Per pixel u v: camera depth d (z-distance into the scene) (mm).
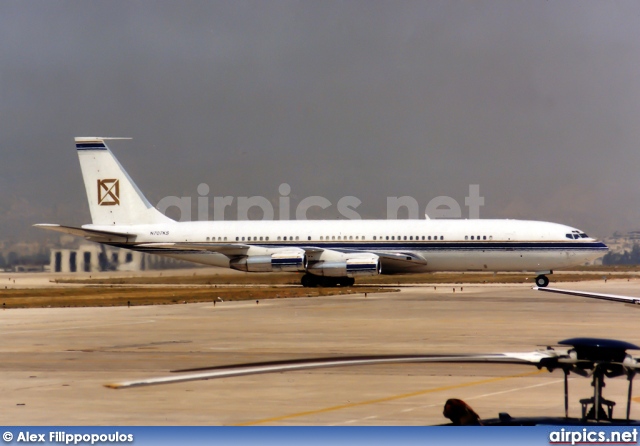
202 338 137875
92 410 77625
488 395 83875
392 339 134750
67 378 96312
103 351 121625
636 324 158000
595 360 48281
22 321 172500
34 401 82062
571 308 198250
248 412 76438
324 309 198125
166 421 72812
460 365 104125
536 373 97562
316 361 47812
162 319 174500
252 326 157625
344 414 75250
